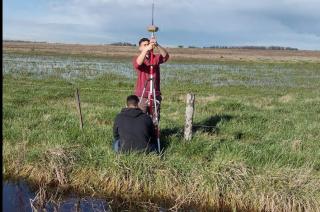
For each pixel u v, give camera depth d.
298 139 9.51
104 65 42.09
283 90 25.84
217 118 11.27
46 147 8.05
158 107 8.62
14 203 6.96
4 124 9.61
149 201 7.11
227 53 105.62
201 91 22.86
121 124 7.88
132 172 7.46
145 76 8.65
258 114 12.36
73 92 17.66
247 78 33.97
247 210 7.10
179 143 8.64
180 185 7.31
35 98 15.34
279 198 7.04
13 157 7.94
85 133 8.95
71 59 50.03
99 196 7.30
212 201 7.15
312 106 15.49
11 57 47.06
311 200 7.02
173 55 73.62
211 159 8.09
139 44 8.61
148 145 7.94
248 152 8.19
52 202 7.04
